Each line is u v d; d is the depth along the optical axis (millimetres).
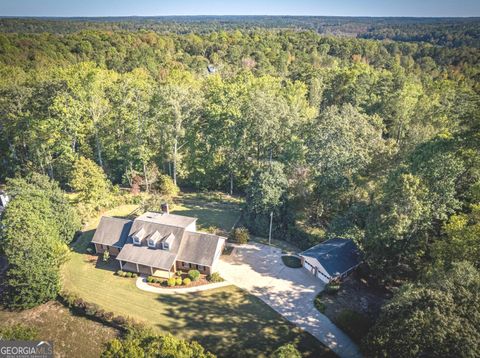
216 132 64938
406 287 31031
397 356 27234
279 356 28078
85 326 38531
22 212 43188
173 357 27547
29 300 40094
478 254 33406
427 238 40531
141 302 40594
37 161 70250
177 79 90000
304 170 53281
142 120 64438
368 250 42125
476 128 40219
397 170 41875
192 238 45875
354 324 36250
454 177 38531
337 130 50000
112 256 48719
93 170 56812
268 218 52906
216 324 37594
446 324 25172
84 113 66062
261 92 67312
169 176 68125
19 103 68188
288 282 43875
